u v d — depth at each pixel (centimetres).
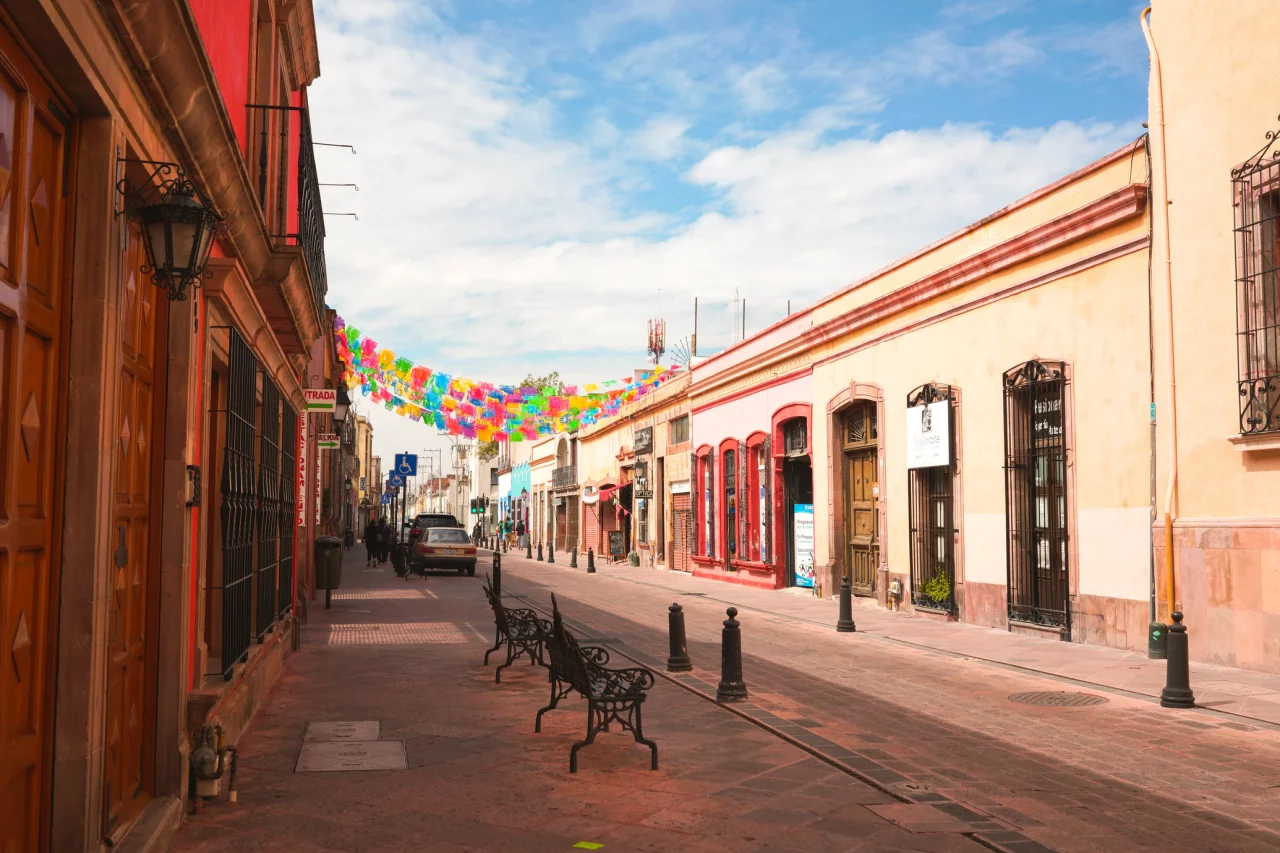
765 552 2588
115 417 425
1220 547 1168
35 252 370
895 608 1898
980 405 1644
